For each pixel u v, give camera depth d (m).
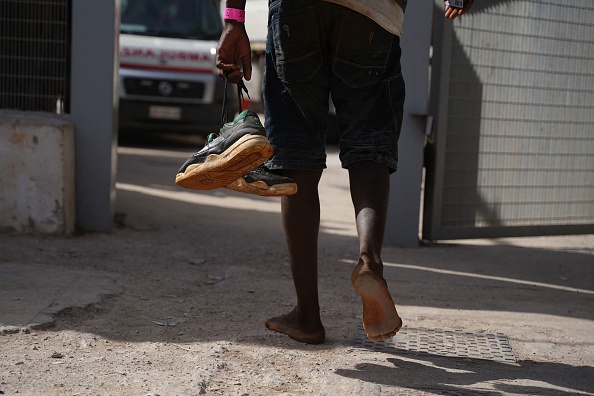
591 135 6.78
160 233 6.29
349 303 4.55
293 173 3.55
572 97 6.66
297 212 3.56
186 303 4.40
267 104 3.52
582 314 4.56
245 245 6.06
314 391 3.15
